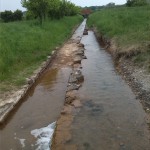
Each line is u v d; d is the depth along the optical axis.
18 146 8.89
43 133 9.55
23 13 53.28
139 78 13.98
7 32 23.23
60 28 36.78
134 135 9.02
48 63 19.27
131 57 17.41
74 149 8.35
